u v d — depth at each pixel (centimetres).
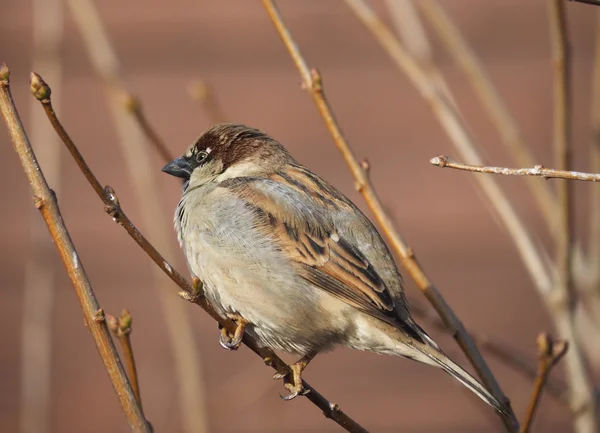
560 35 778
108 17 1467
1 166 1402
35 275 1044
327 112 769
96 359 1320
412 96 1450
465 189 1398
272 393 1266
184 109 1450
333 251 816
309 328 816
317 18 1482
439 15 952
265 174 878
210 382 1284
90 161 1415
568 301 837
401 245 753
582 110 1418
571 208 822
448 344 1049
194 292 636
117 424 1298
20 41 1441
